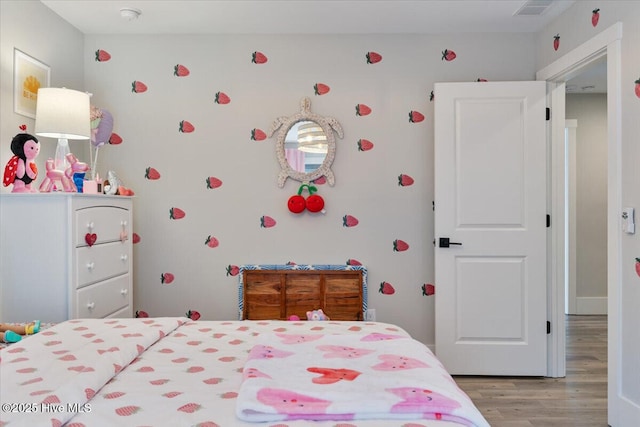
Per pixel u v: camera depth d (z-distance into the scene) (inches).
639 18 91.3
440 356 131.1
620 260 97.7
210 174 138.3
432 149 137.8
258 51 137.7
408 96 137.7
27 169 99.4
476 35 137.5
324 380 48.6
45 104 101.7
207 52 138.1
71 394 44.8
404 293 137.9
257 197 138.2
